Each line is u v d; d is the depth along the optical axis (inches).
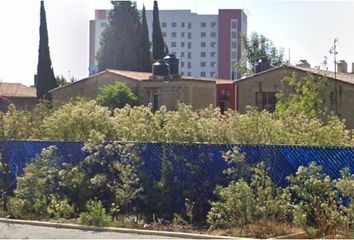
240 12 4694.9
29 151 640.4
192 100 1395.2
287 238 424.5
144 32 2674.7
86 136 669.3
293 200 473.1
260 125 580.1
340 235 421.7
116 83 1439.5
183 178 529.3
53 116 728.3
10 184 637.3
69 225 491.5
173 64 1455.5
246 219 459.8
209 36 4968.0
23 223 514.3
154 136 589.6
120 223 492.7
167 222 503.5
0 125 647.8
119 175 546.0
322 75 1086.4
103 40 2765.7
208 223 484.1
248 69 2503.7
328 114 944.3
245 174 498.3
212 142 558.9
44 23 2188.7
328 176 456.8
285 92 1212.5
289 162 491.2
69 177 563.8
